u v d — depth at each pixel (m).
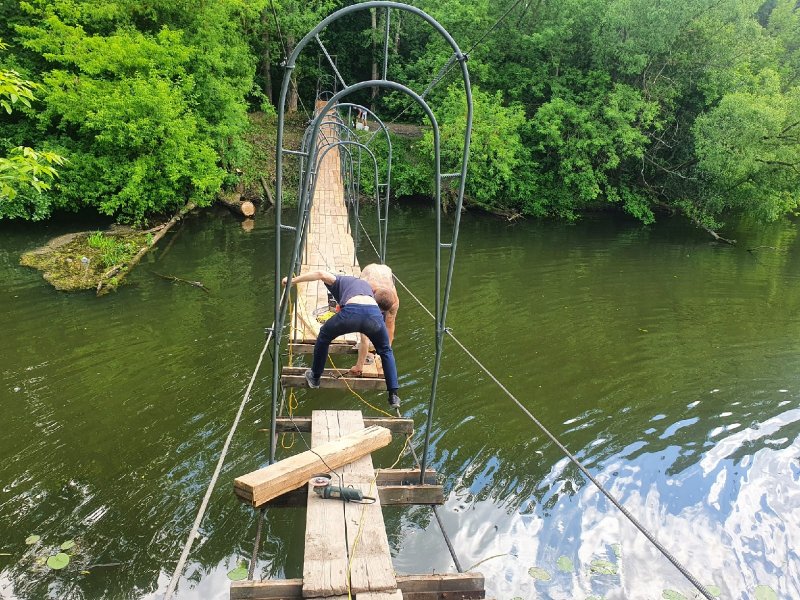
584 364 8.46
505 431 6.61
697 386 7.89
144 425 6.27
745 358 8.87
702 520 5.29
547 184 19.39
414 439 6.35
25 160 5.01
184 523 4.88
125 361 7.71
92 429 6.15
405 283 11.80
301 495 3.47
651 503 5.47
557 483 5.72
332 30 25.64
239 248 13.53
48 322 8.87
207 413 6.57
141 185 13.74
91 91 13.16
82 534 4.68
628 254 15.17
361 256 13.60
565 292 11.78
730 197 17.61
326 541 2.88
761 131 15.45
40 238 12.80
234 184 17.56
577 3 18.09
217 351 8.12
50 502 5.04
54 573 4.28
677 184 18.91
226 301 10.06
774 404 7.45
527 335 9.44
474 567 4.52
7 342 8.14
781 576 4.65
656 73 18.38
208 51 16.17
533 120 18.00
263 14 20.89
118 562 4.43
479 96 18.17
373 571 2.69
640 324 10.18
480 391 7.50
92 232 13.16
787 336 9.78
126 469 5.53
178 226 15.04
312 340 5.64
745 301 11.63
